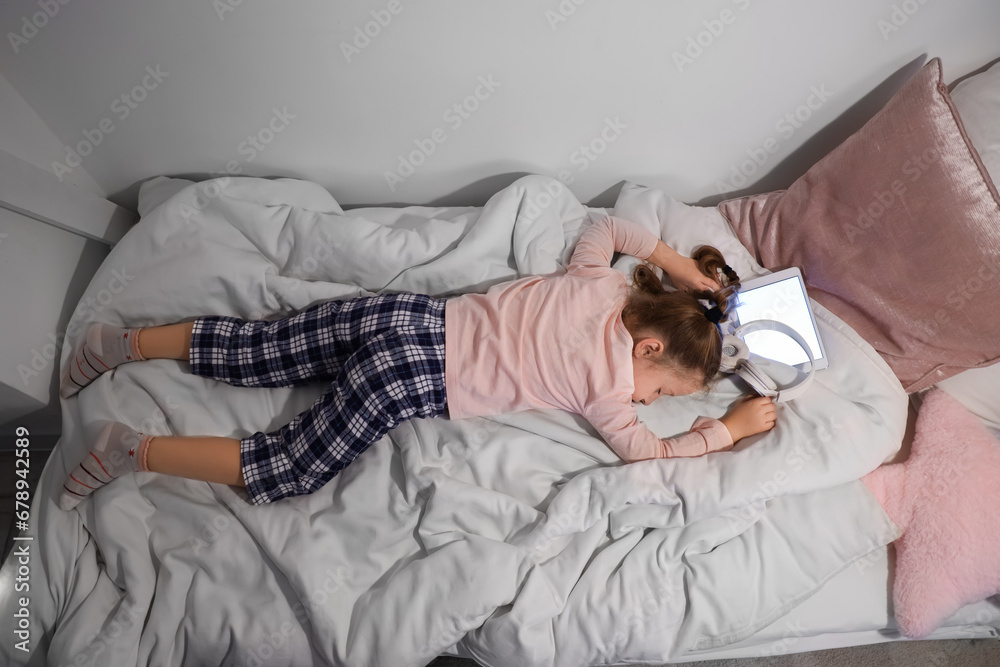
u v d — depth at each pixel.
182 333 1.21
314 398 1.27
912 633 1.10
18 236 1.19
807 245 1.31
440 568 1.06
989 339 1.13
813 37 1.24
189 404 1.24
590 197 1.56
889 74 1.32
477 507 1.13
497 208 1.36
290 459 1.12
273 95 1.25
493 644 1.05
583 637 1.07
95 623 1.05
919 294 1.17
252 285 1.28
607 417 1.16
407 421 1.21
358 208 1.49
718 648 1.14
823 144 1.45
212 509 1.14
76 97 1.22
